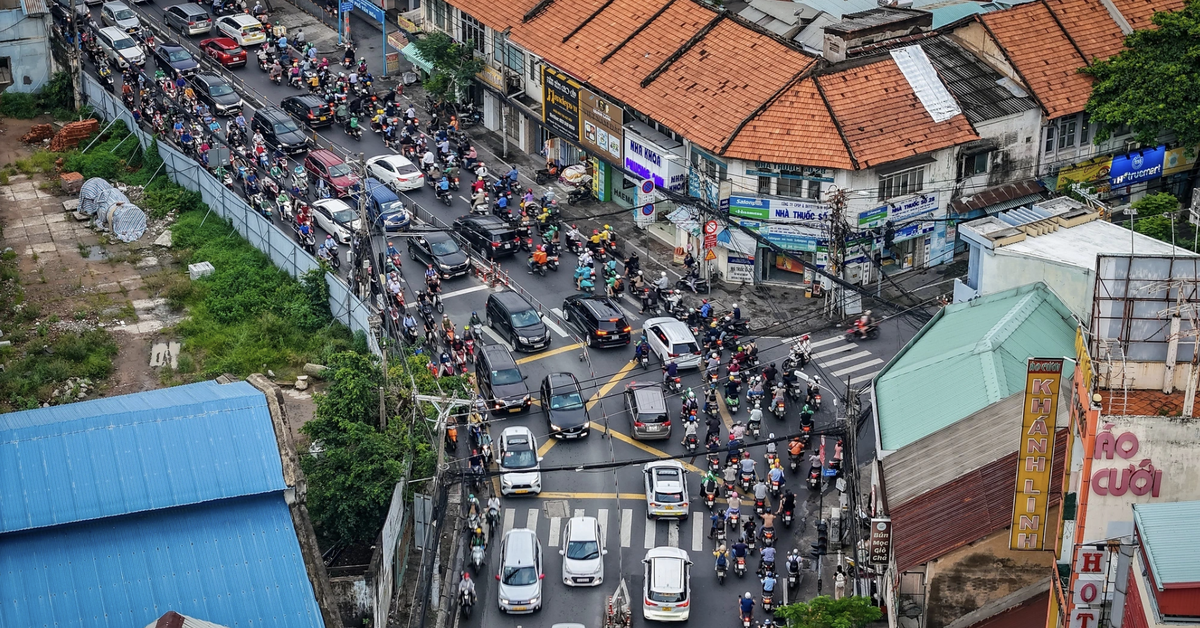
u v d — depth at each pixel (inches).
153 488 1545.3
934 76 2716.5
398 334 2444.6
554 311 2637.8
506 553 1945.1
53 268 2714.1
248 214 2783.0
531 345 2487.7
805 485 2171.5
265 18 3786.9
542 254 2736.2
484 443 2186.3
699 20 2883.9
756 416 2242.9
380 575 1752.0
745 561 2009.1
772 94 2662.4
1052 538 1489.9
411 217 2859.3
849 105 2630.4
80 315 2546.8
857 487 1918.1
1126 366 1378.0
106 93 3243.1
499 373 2358.5
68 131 3166.8
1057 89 2763.3
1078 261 2031.3
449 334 2458.2
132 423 1596.9
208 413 1621.6
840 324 2581.2
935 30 2859.3
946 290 2674.7
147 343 2497.5
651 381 2422.5
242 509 1562.5
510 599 1894.7
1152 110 2667.3
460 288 2706.7
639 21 2960.1
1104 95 2755.9
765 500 2081.7
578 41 2997.0
